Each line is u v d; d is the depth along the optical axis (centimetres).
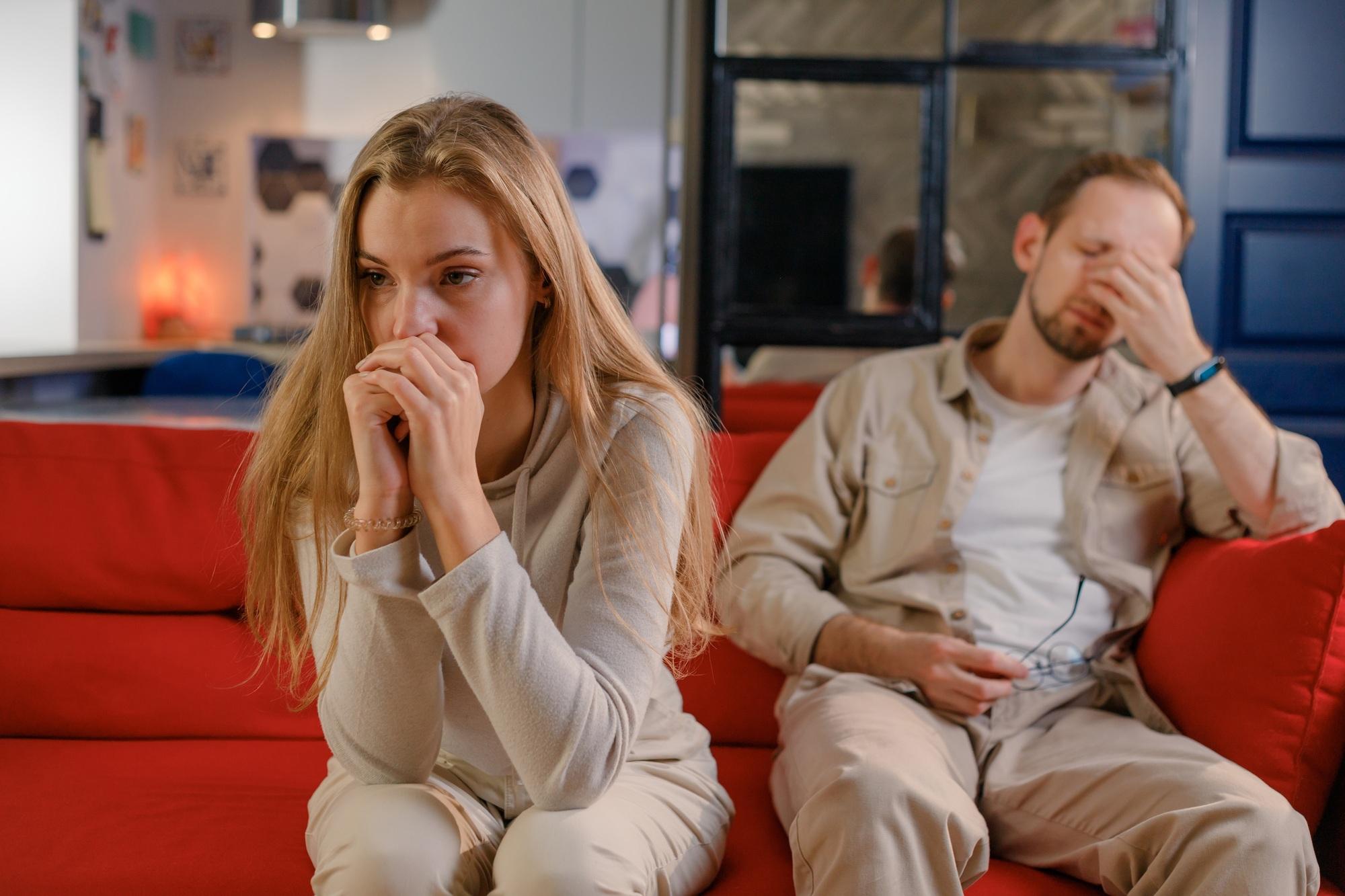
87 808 131
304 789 139
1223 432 155
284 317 502
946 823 116
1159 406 166
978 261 441
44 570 156
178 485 161
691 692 162
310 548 118
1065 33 405
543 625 103
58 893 114
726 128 374
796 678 156
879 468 166
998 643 152
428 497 102
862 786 116
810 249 409
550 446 119
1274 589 136
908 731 131
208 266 501
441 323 106
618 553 112
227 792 137
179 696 154
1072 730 145
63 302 415
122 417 188
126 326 466
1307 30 340
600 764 103
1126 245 161
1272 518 154
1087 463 163
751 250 410
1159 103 353
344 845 101
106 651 154
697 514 125
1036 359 166
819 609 153
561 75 487
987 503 161
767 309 384
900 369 173
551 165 115
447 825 105
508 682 101
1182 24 347
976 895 122
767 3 412
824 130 404
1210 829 114
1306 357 343
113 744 152
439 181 104
